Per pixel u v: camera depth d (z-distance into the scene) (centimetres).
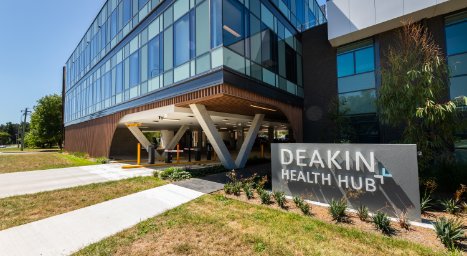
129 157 2114
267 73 1194
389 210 524
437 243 403
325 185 625
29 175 1159
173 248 400
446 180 747
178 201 679
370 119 1258
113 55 1842
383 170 539
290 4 1562
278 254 377
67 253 392
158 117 1444
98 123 2130
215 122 1995
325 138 1439
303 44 1589
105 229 490
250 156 1944
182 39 1086
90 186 886
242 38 1014
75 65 3070
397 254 369
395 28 1176
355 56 1335
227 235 448
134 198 718
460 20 1016
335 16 1283
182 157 2102
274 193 666
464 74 990
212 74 917
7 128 11731
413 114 714
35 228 497
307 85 1546
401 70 775
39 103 4469
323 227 474
